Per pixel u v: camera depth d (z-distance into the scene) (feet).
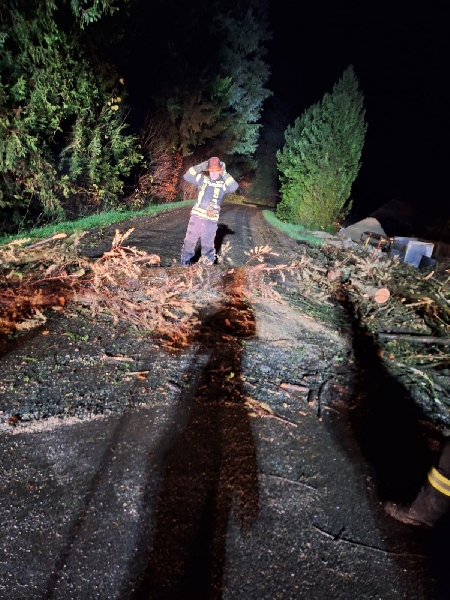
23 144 28.02
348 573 7.12
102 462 8.64
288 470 9.26
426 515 7.67
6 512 7.26
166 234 32.22
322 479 9.16
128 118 58.95
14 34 26.50
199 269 20.07
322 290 23.47
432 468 7.59
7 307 14.05
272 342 15.47
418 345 17.65
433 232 77.10
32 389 10.48
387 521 8.32
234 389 11.95
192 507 7.93
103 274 15.81
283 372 13.51
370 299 22.35
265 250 22.45
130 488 8.12
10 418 9.38
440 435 11.57
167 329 14.67
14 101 27.14
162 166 62.49
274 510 8.14
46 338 13.02
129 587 6.37
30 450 8.70
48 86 28.60
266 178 155.02
